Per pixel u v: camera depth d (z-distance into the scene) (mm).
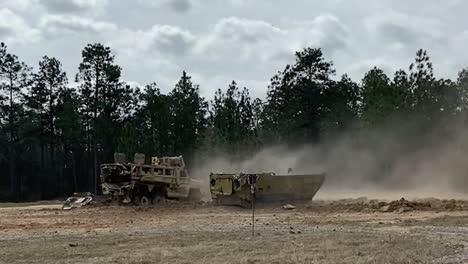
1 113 76938
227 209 32281
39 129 78375
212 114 67688
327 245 17359
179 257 15688
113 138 72000
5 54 75938
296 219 26828
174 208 33500
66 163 82938
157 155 66625
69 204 38094
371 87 61406
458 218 25047
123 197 37219
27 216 31453
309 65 67688
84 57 72312
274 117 68438
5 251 17797
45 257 16516
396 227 22594
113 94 73312
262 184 32844
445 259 14828
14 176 80500
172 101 70688
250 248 17141
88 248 18188
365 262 14297
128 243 19266
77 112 74312
